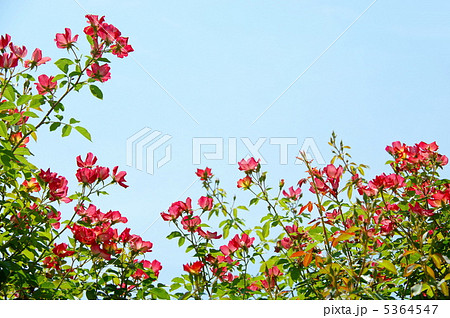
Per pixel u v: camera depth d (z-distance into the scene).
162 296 1.92
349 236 1.51
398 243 1.93
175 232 2.08
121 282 1.95
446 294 1.39
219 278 2.12
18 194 1.95
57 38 1.95
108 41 1.98
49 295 1.84
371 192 1.98
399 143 2.27
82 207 2.09
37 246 1.85
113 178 2.08
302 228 2.14
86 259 2.04
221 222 2.17
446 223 1.90
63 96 1.93
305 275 1.96
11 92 1.85
